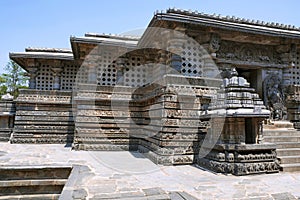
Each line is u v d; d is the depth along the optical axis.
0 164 6.21
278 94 9.73
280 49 9.90
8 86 30.52
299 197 4.20
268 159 6.10
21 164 6.23
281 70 10.09
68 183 4.70
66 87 13.68
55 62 13.35
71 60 13.31
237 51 9.48
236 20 8.89
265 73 9.91
